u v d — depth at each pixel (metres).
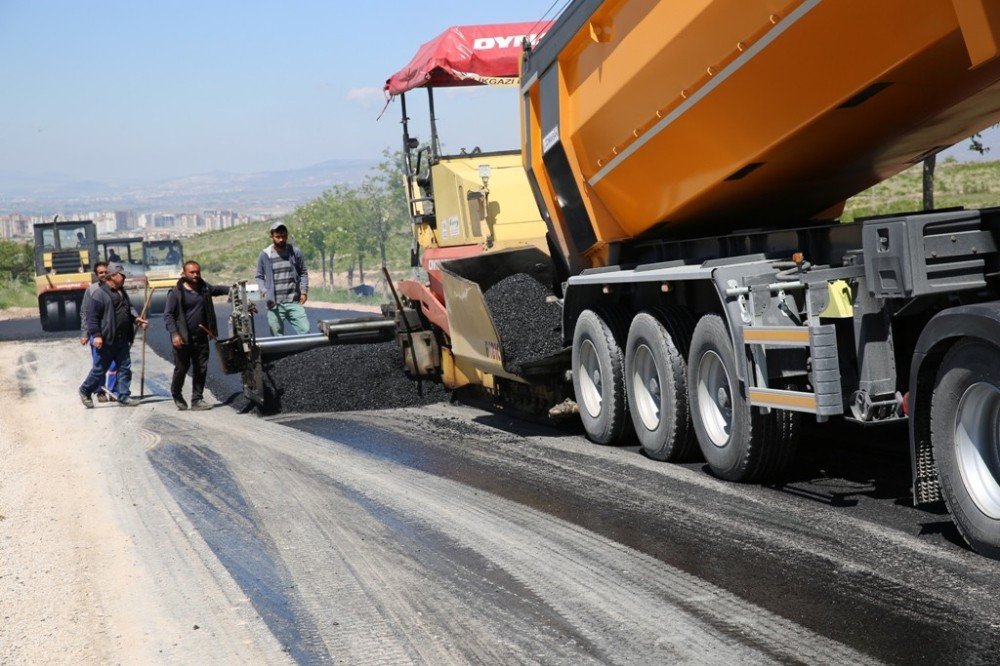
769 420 6.74
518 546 5.77
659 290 8.16
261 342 12.77
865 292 5.99
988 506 5.04
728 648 4.12
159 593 5.37
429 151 12.48
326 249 56.56
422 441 9.54
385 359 12.69
